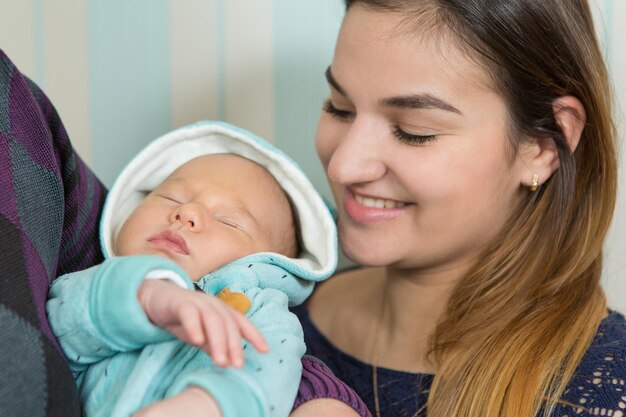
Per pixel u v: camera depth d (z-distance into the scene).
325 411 0.95
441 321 1.34
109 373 0.88
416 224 1.24
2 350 0.71
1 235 0.77
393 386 1.35
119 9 1.84
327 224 1.21
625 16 1.64
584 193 1.29
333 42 1.80
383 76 1.14
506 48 1.15
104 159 1.89
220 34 1.83
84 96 1.87
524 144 1.25
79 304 0.83
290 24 1.81
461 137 1.17
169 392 0.82
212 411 0.77
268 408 0.82
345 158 1.18
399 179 1.19
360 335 1.49
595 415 1.10
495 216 1.28
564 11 1.22
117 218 1.20
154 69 1.86
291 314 1.01
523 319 1.24
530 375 1.16
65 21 1.84
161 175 1.27
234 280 1.04
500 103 1.18
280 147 1.86
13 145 0.85
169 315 0.79
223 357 0.73
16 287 0.76
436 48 1.12
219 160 1.23
